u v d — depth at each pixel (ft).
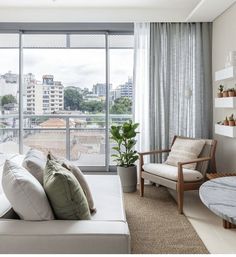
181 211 10.53
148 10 13.99
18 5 13.53
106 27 14.33
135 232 8.98
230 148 12.47
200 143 12.01
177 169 11.17
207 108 14.37
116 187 8.87
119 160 13.56
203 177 11.14
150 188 13.87
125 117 15.78
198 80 14.17
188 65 14.17
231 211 5.03
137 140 14.51
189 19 13.67
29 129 16.43
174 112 14.24
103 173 15.34
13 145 16.19
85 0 12.94
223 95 11.86
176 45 14.14
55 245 4.68
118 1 13.10
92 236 4.72
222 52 12.97
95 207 7.07
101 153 16.92
